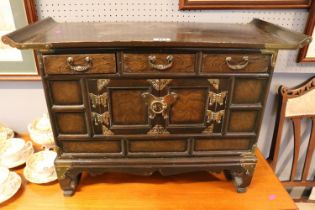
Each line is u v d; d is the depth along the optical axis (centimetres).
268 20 110
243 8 106
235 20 110
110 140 89
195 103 84
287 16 109
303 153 143
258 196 97
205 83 81
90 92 81
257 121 88
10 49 110
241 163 93
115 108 84
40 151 112
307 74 123
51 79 78
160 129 88
